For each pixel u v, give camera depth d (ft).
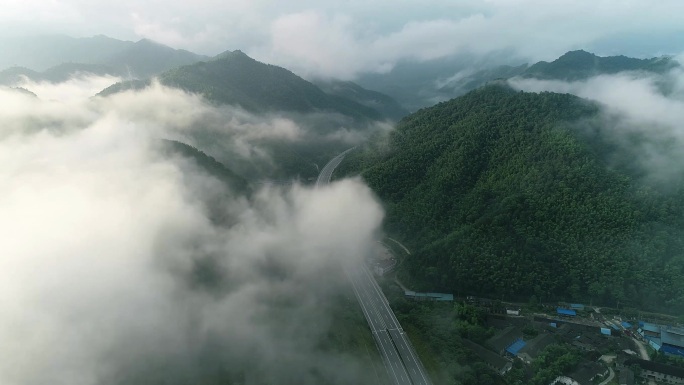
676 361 618.85
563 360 602.03
